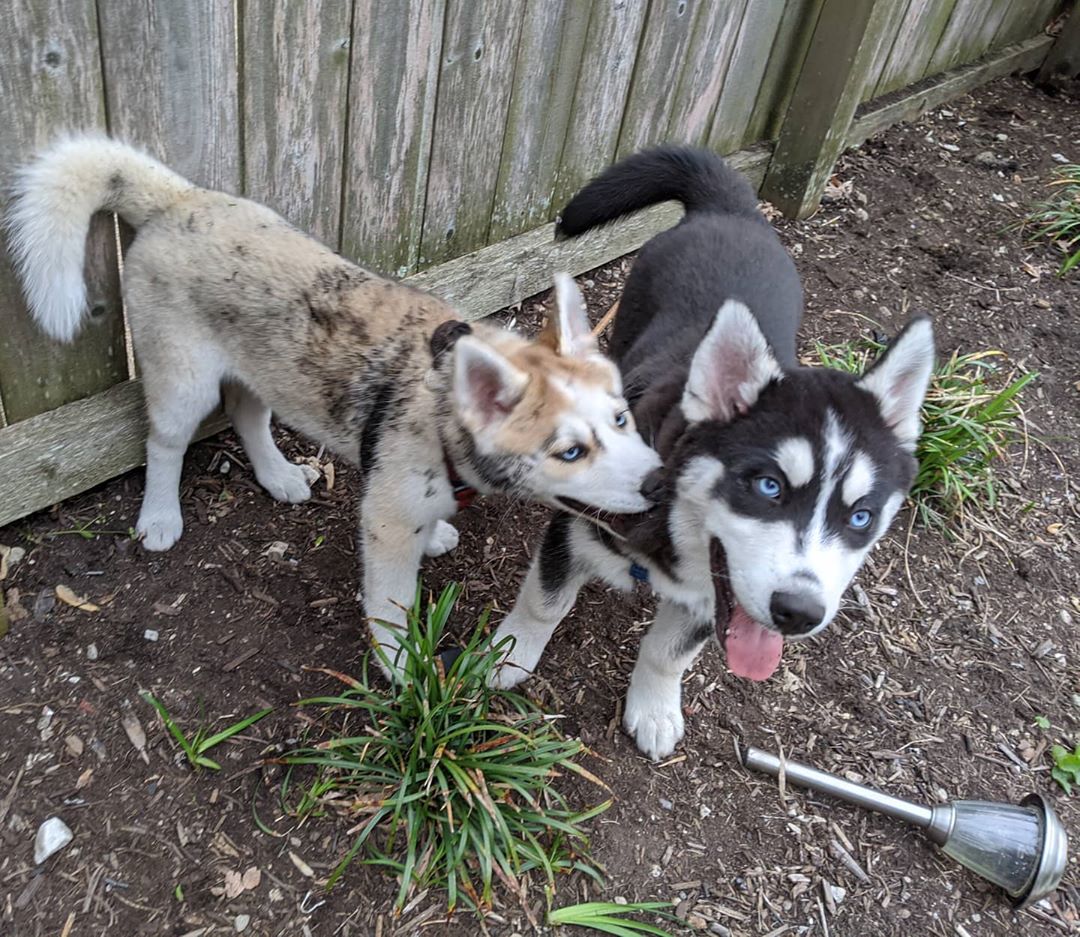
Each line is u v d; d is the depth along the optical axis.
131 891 0.63
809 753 0.81
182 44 0.72
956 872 0.74
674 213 1.35
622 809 0.74
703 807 0.75
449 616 0.85
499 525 0.95
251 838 0.67
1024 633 0.95
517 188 1.12
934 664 0.90
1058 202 1.55
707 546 0.64
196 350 0.77
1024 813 0.71
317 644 0.80
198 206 0.75
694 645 0.73
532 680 0.82
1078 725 0.87
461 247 1.11
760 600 0.58
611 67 1.12
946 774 0.81
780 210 1.46
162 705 0.73
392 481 0.72
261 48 0.77
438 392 0.68
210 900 0.63
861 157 1.62
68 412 0.83
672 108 1.26
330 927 0.63
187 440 0.83
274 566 0.86
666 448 0.68
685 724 0.81
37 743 0.69
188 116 0.76
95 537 0.85
